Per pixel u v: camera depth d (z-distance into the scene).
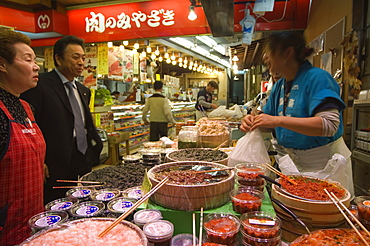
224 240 1.12
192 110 11.11
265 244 1.09
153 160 2.22
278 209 1.34
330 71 3.63
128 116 6.45
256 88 9.85
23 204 1.60
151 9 4.74
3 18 4.67
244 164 1.77
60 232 1.08
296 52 1.91
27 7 4.88
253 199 1.36
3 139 1.50
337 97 1.66
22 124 1.65
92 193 1.62
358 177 2.99
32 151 1.67
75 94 2.70
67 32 5.18
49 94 2.37
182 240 1.24
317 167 1.91
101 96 5.47
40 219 1.29
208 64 13.35
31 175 1.66
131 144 6.44
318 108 1.68
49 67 5.97
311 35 4.43
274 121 1.71
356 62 2.89
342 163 1.63
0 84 1.64
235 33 4.57
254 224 1.16
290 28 4.57
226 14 3.50
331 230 1.18
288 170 1.75
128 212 1.16
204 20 4.57
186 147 2.65
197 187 1.35
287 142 2.03
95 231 1.09
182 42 8.31
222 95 16.08
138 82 8.48
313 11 4.32
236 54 6.93
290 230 1.28
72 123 2.51
